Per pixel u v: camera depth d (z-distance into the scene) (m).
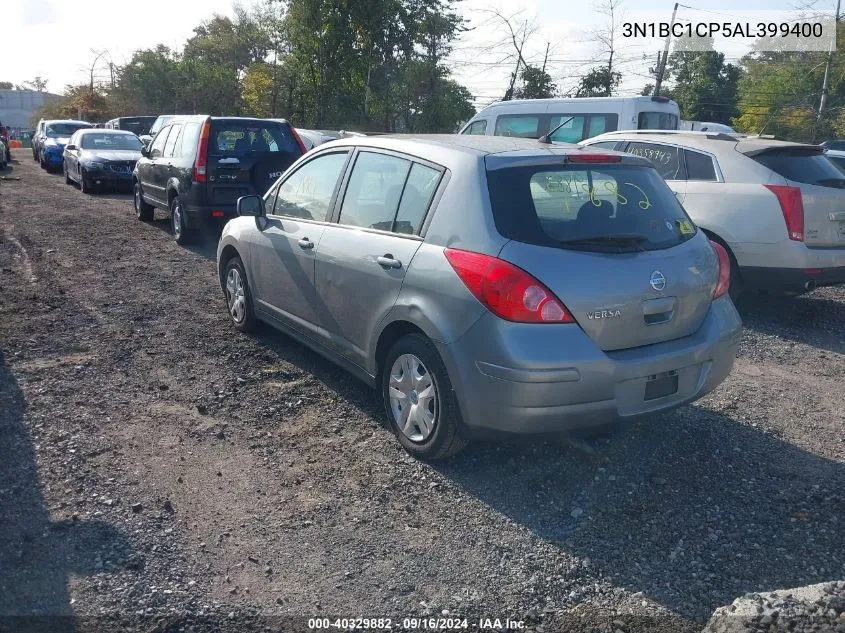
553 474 4.49
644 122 14.59
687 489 4.35
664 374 4.28
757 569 3.63
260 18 43.88
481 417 4.12
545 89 30.19
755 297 9.21
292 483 4.33
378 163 5.16
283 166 11.05
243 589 3.41
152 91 53.78
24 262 9.92
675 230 4.63
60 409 5.19
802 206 7.52
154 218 13.96
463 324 4.12
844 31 31.78
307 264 5.54
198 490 4.21
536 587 3.48
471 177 4.34
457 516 4.04
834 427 5.31
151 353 6.40
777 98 34.56
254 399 5.50
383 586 3.46
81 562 3.52
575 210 4.33
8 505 3.95
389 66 31.91
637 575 3.57
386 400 4.82
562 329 3.97
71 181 20.94
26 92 99.69
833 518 4.08
